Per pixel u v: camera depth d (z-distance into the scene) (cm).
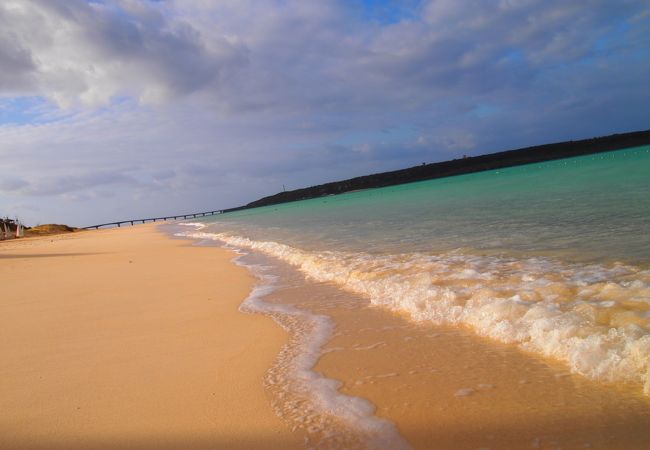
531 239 941
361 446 283
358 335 509
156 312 698
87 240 3109
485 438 279
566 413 296
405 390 356
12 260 1716
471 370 379
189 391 388
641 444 255
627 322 405
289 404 350
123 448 300
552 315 443
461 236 1130
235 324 599
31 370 474
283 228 2420
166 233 3416
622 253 700
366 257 987
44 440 319
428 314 539
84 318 689
